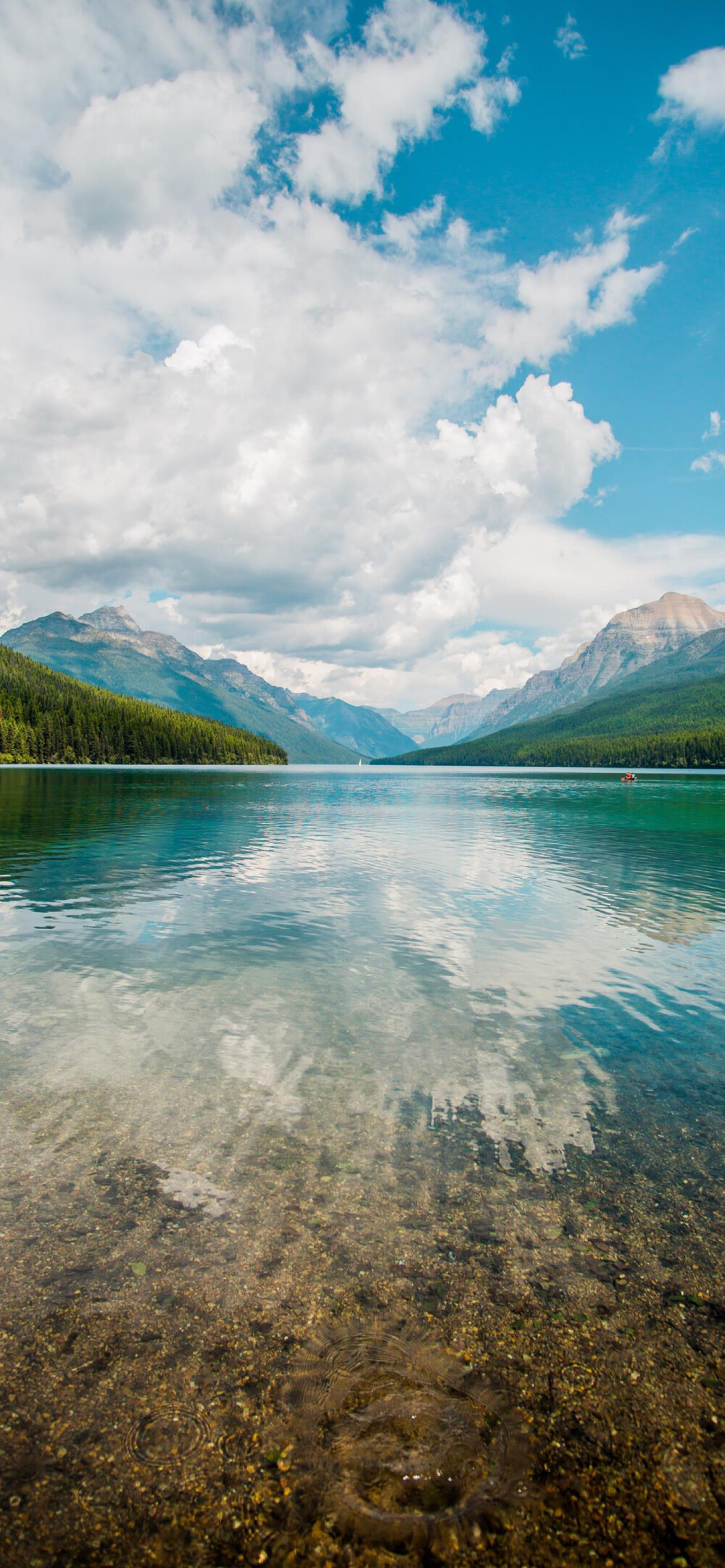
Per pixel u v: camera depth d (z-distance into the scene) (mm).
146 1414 4285
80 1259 5633
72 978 13281
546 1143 7645
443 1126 7977
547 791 90812
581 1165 7234
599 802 68000
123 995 12367
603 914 19453
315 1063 9617
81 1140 7473
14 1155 7160
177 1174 6895
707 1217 6414
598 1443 4156
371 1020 11312
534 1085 9070
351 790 94438
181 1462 3980
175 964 14305
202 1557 3475
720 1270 5707
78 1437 4125
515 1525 3656
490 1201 6562
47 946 15586
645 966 14609
